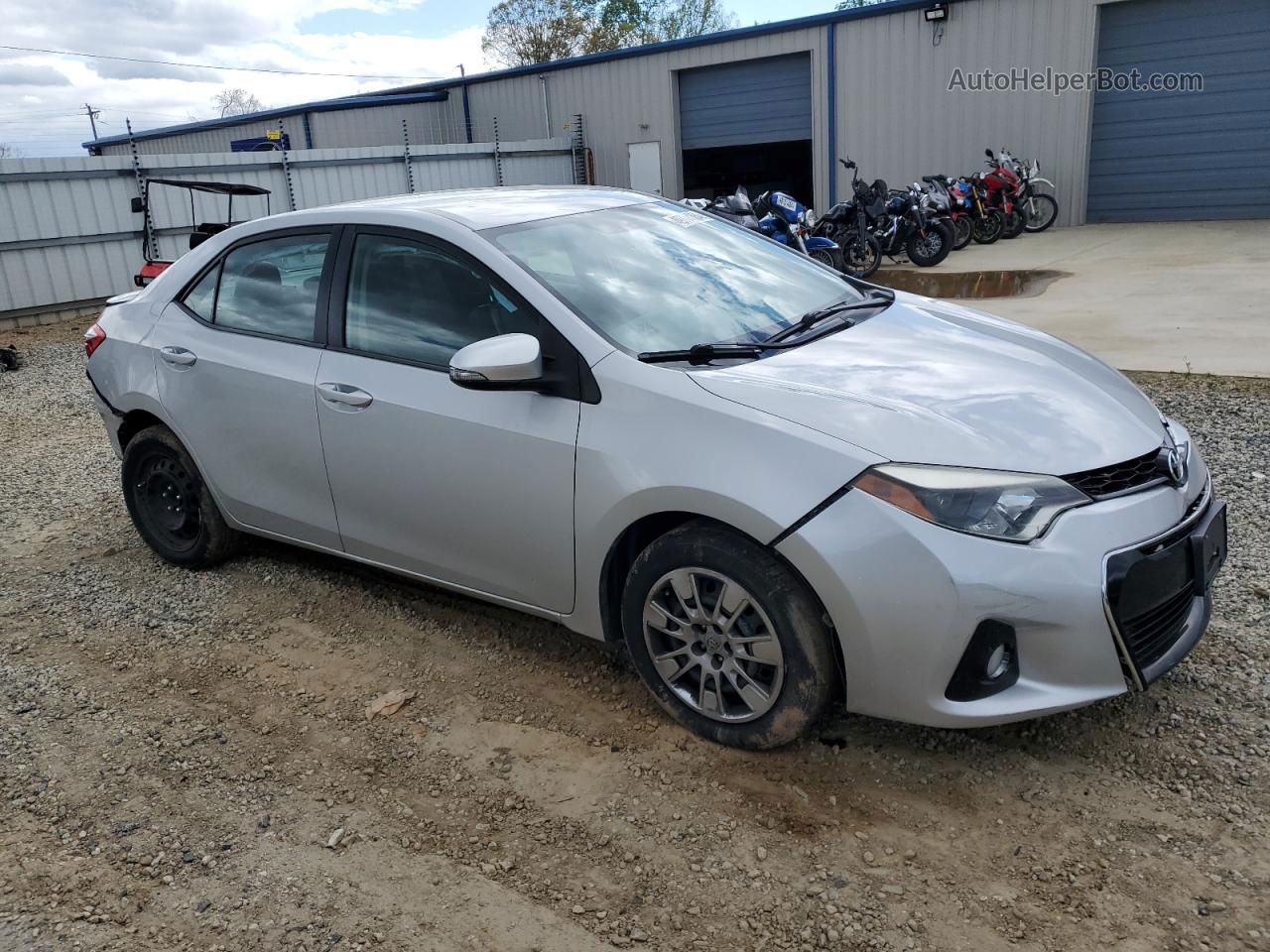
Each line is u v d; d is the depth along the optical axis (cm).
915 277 1317
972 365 300
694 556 279
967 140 1798
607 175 2302
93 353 454
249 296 399
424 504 339
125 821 277
